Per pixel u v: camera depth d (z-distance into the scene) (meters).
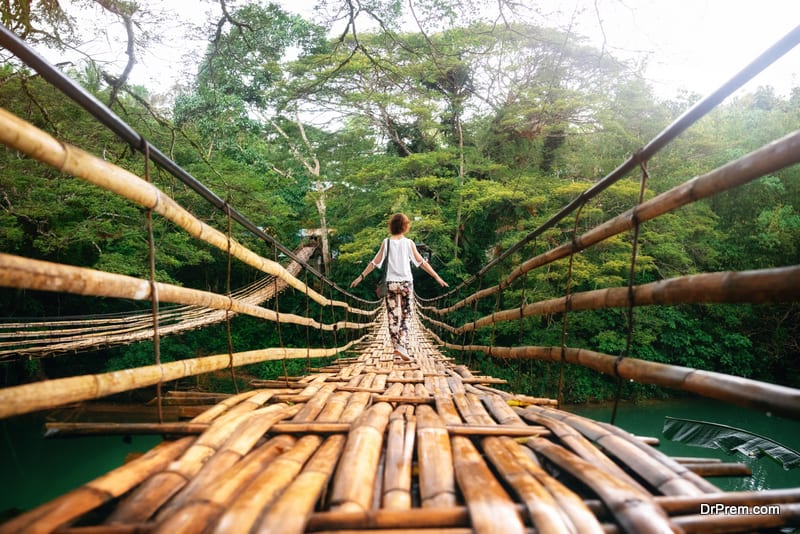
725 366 15.33
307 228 19.92
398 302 3.94
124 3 4.66
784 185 16.36
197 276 17.80
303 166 19.30
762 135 15.60
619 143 13.57
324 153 18.44
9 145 0.86
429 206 15.50
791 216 14.85
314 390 2.15
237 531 0.76
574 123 14.91
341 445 1.30
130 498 0.94
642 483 1.16
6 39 0.97
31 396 0.86
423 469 1.12
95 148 7.13
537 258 2.38
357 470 1.07
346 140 17.91
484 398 2.08
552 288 13.02
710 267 15.05
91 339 6.15
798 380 15.26
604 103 13.70
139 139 1.35
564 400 14.27
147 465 1.09
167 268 12.20
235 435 1.24
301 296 18.47
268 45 5.60
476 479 1.01
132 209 9.49
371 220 17.27
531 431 1.43
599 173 13.93
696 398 14.25
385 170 14.88
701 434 2.14
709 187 1.08
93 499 0.90
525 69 14.34
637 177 13.37
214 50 5.55
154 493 0.96
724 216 16.34
